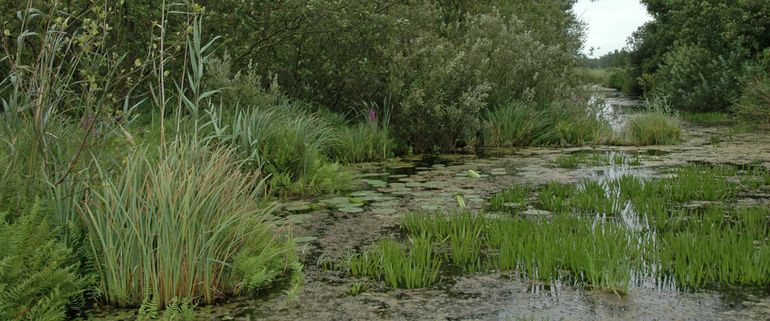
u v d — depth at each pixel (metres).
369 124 10.73
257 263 3.96
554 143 12.52
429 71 11.52
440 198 6.89
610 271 3.97
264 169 7.43
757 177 7.92
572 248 4.42
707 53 20.39
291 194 7.20
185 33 4.73
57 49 4.46
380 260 4.44
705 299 3.77
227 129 7.81
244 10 10.51
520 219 5.59
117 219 3.82
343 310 3.69
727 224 5.30
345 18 11.25
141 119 8.76
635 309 3.64
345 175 7.70
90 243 3.88
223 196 4.23
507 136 12.11
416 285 4.09
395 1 12.22
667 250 4.45
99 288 3.80
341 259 4.66
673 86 21.39
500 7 16.50
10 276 3.29
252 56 11.46
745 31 19.25
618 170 8.84
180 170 4.24
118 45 9.91
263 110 9.07
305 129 8.52
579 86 14.85
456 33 13.62
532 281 4.16
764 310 3.58
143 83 10.26
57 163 4.29
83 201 4.04
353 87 12.05
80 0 8.90
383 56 11.70
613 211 6.17
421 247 4.55
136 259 3.81
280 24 11.27
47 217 3.91
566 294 3.91
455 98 11.79
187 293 3.81
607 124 13.34
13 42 9.07
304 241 5.17
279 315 3.62
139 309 3.52
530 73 13.52
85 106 4.64
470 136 11.75
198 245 3.87
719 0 19.91
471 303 3.77
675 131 12.97
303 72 11.59
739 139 12.66
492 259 4.66
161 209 3.79
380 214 6.13
